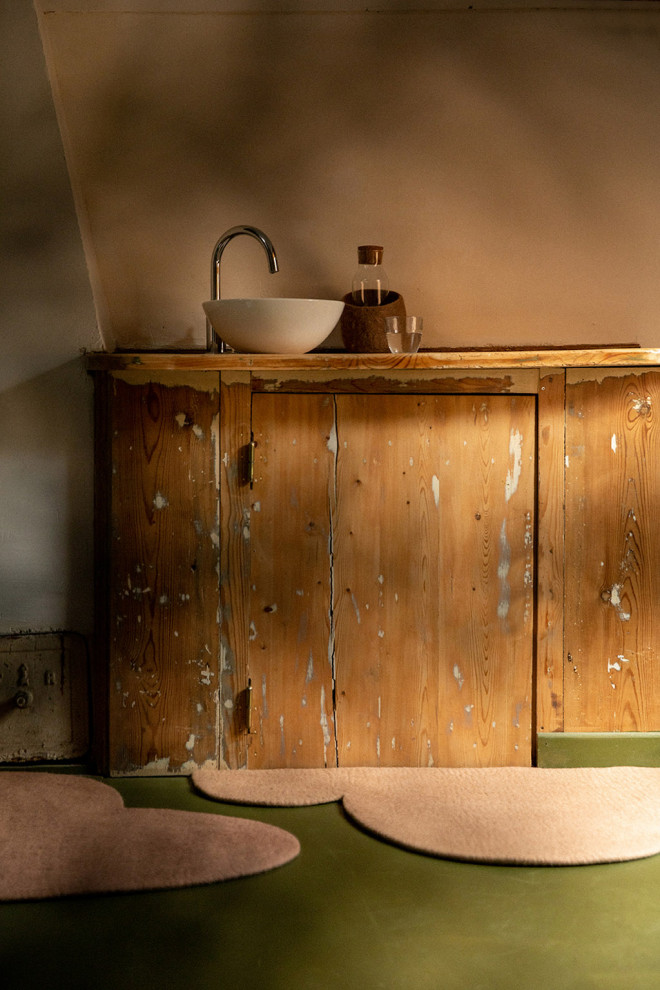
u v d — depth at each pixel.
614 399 2.34
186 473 2.32
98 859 1.88
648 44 2.13
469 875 1.85
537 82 2.17
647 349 2.30
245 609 2.35
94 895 1.76
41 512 2.39
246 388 2.31
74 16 2.00
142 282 2.43
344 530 2.35
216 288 2.31
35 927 1.66
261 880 1.83
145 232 2.34
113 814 2.11
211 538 2.33
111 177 2.25
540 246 2.43
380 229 2.40
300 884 1.81
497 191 2.33
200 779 2.30
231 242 2.39
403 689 2.37
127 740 2.36
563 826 2.03
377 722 2.38
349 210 2.37
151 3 2.00
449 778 2.30
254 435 2.32
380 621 2.36
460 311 2.54
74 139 2.18
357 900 1.75
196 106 2.17
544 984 1.49
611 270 2.47
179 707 2.36
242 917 1.69
